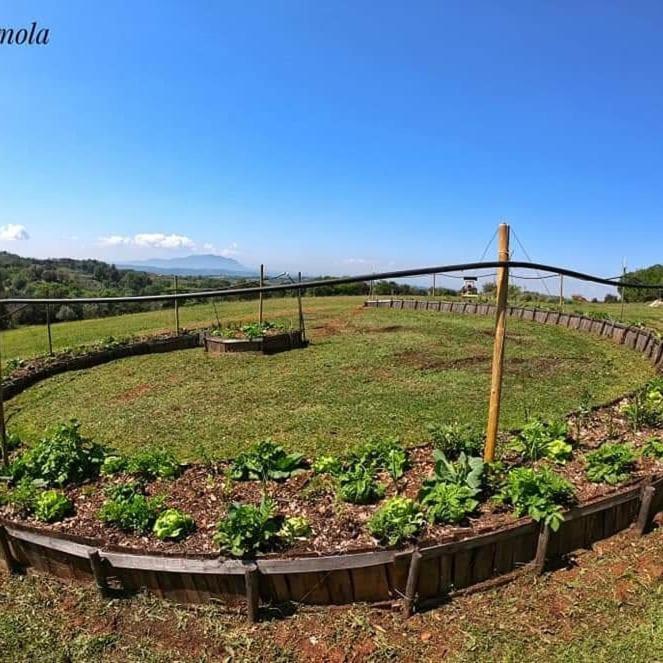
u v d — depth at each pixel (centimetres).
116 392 859
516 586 336
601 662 280
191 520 360
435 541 321
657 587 335
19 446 555
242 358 1093
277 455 463
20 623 322
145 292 1734
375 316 1728
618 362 980
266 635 305
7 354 1244
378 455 461
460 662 284
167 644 304
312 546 333
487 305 1717
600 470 408
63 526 370
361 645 296
